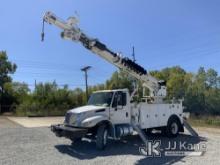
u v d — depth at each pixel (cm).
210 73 3906
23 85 5728
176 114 1559
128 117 1313
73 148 1166
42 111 4109
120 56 1379
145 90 1546
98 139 1145
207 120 2409
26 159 952
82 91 4981
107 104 1255
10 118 3306
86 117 1167
